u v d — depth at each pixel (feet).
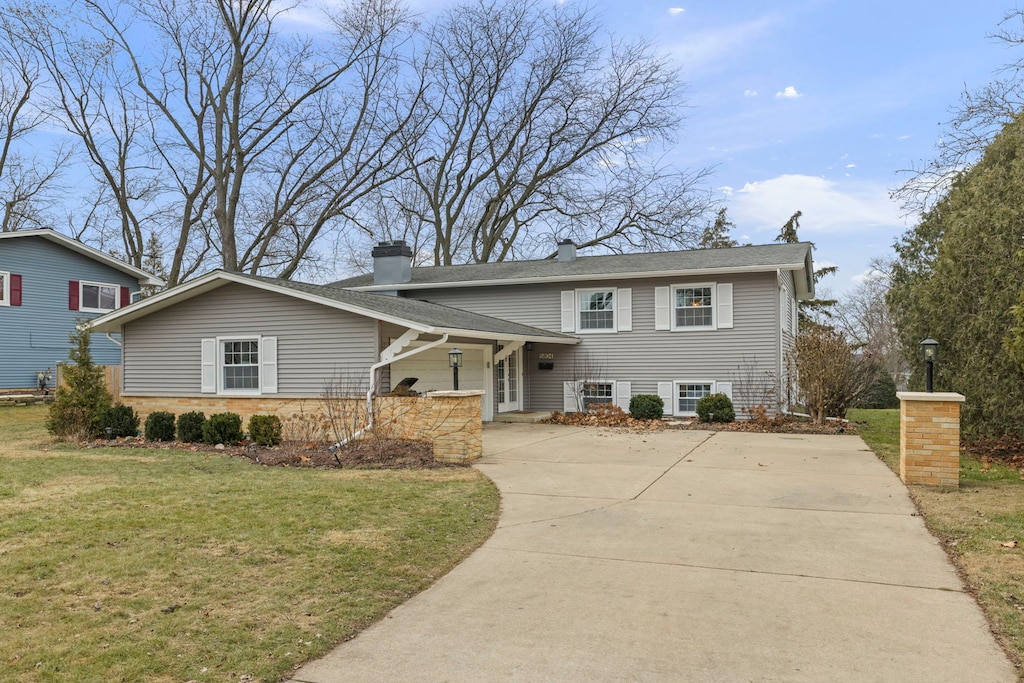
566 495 25.31
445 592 15.28
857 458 34.19
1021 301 29.43
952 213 39.96
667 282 58.70
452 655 12.09
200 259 98.37
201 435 40.70
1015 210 33.86
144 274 80.84
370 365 43.32
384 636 12.91
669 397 58.49
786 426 48.14
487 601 14.71
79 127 91.30
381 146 94.32
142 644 12.17
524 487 26.81
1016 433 36.06
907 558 17.35
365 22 88.74
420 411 39.91
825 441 41.37
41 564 16.51
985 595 14.46
